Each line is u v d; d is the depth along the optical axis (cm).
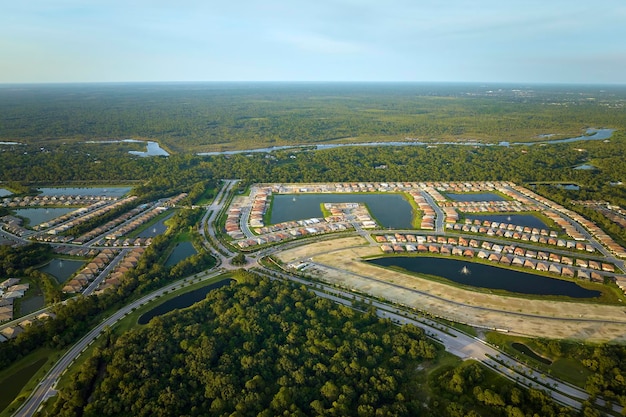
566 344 15888
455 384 13438
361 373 13800
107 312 18250
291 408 12238
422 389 13588
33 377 14425
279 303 18062
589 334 16612
